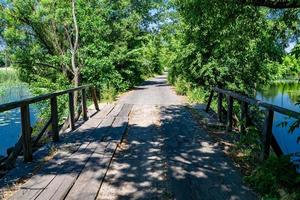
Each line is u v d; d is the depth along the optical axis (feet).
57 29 63.62
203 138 24.04
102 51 59.47
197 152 20.31
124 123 30.09
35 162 18.35
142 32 94.73
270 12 27.91
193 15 26.37
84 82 60.95
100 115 35.12
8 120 61.31
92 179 15.69
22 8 64.39
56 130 23.31
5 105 15.46
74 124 27.99
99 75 58.70
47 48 68.95
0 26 67.31
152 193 14.19
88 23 54.75
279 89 92.73
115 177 16.16
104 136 24.73
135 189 14.65
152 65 157.58
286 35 27.78
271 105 16.46
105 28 60.18
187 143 22.65
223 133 25.64
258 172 14.66
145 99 55.01
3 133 51.31
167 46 90.94
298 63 16.46
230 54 34.32
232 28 28.81
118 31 76.74
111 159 19.01
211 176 16.08
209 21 28.07
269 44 29.60
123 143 23.00
